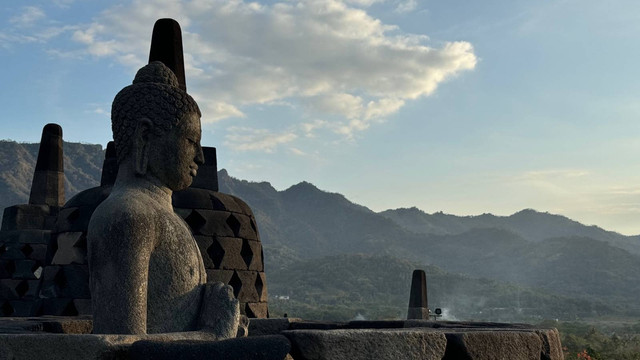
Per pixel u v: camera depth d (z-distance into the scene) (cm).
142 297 454
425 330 486
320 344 411
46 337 380
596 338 6372
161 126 516
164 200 518
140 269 455
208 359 377
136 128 512
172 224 493
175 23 1130
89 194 1062
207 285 505
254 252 1143
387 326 714
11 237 1553
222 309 483
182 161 524
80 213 1046
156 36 1116
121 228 455
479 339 486
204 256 1062
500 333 509
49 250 1076
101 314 452
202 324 486
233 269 1090
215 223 1090
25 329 546
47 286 1032
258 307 1122
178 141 523
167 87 528
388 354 436
